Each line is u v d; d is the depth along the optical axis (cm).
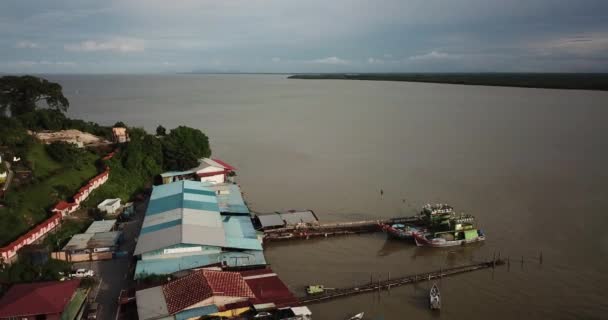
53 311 4331
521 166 10938
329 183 9688
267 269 5556
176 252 5662
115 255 5928
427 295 5484
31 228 6034
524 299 5366
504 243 6819
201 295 4619
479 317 5003
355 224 7431
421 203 8450
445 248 6788
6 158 7269
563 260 6278
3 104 10569
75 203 7069
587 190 9069
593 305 5225
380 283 5678
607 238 6894
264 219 7250
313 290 5375
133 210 7525
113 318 4675
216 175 9062
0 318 4206
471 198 8669
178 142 10150
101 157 9100
